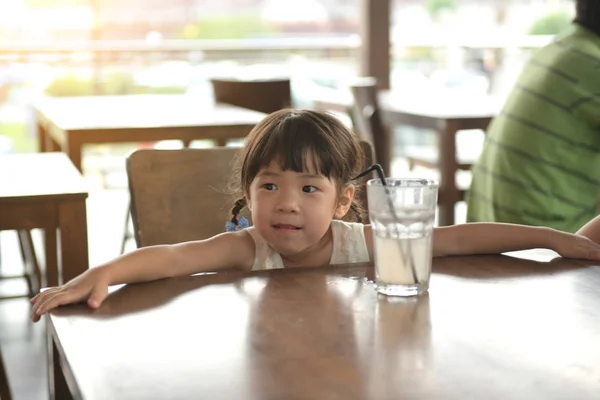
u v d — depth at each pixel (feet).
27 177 8.57
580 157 9.43
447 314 3.89
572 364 3.28
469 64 22.27
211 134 11.89
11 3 22.50
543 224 9.52
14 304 12.55
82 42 21.44
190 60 22.20
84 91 21.25
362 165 5.85
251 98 13.69
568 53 9.34
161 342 3.56
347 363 3.29
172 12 26.81
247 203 5.60
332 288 4.34
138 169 6.36
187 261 4.84
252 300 4.14
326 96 16.67
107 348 3.50
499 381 3.11
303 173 4.99
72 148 11.44
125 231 13.01
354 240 5.46
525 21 25.31
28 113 19.38
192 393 3.02
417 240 4.17
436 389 3.04
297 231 5.06
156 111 13.14
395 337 3.58
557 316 3.87
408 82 22.39
